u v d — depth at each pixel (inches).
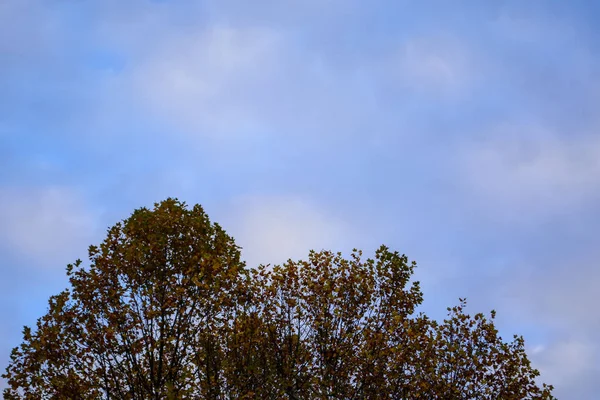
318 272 766.5
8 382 575.8
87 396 575.2
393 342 716.0
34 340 589.3
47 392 582.2
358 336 725.9
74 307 607.8
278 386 667.4
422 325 776.9
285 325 723.4
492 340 837.2
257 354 677.3
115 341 593.0
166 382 556.7
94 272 627.8
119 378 591.2
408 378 734.5
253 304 696.4
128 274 629.9
